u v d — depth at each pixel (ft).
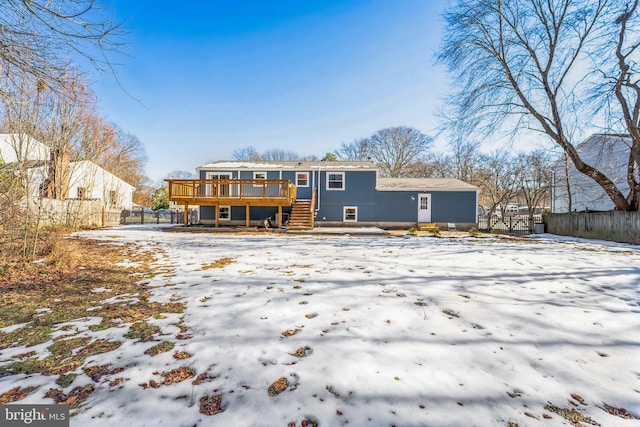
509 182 73.05
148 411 5.56
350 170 58.34
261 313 10.54
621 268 18.25
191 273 16.71
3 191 18.70
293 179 58.90
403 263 19.60
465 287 13.88
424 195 58.13
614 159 52.37
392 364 7.20
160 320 9.96
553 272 17.07
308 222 50.55
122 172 114.83
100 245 27.48
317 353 7.72
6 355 7.59
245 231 47.75
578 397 6.05
